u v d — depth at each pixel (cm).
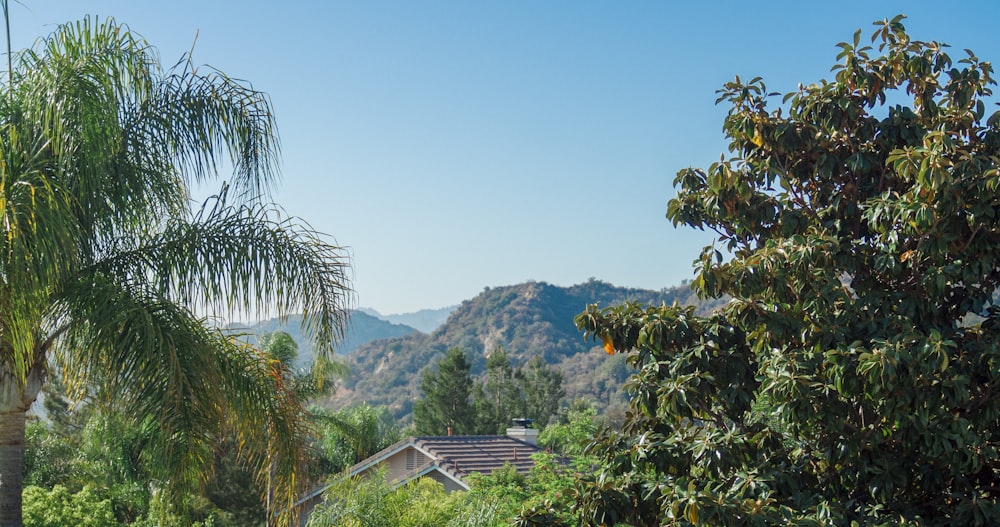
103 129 834
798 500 728
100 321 810
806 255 734
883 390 667
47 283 736
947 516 703
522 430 2731
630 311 854
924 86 834
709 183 835
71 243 759
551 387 6178
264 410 1002
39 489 1612
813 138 833
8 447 847
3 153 755
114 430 1091
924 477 735
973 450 709
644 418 845
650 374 808
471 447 2397
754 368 823
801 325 746
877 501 738
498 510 1298
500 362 6234
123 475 1884
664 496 727
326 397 2419
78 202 841
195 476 931
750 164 867
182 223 934
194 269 902
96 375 847
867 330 737
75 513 1589
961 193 702
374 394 15262
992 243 724
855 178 838
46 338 861
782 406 715
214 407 852
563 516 849
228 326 956
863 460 726
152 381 809
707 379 787
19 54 870
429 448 2288
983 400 707
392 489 1390
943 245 713
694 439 774
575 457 1552
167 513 1002
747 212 845
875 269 773
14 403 848
